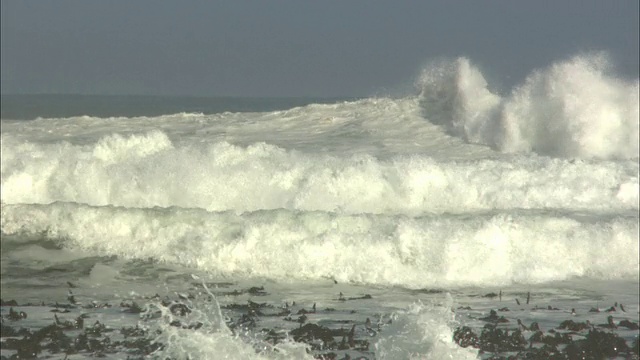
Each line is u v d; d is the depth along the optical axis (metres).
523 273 47.62
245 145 73.44
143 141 61.72
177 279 47.03
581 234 49.50
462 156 71.69
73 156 61.75
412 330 26.19
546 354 30.25
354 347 30.88
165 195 58.44
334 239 48.28
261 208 57.19
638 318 38.25
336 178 57.44
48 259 50.16
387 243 48.00
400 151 72.19
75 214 53.00
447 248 47.53
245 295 43.44
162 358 27.84
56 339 31.92
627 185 58.84
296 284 46.22
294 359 26.91
